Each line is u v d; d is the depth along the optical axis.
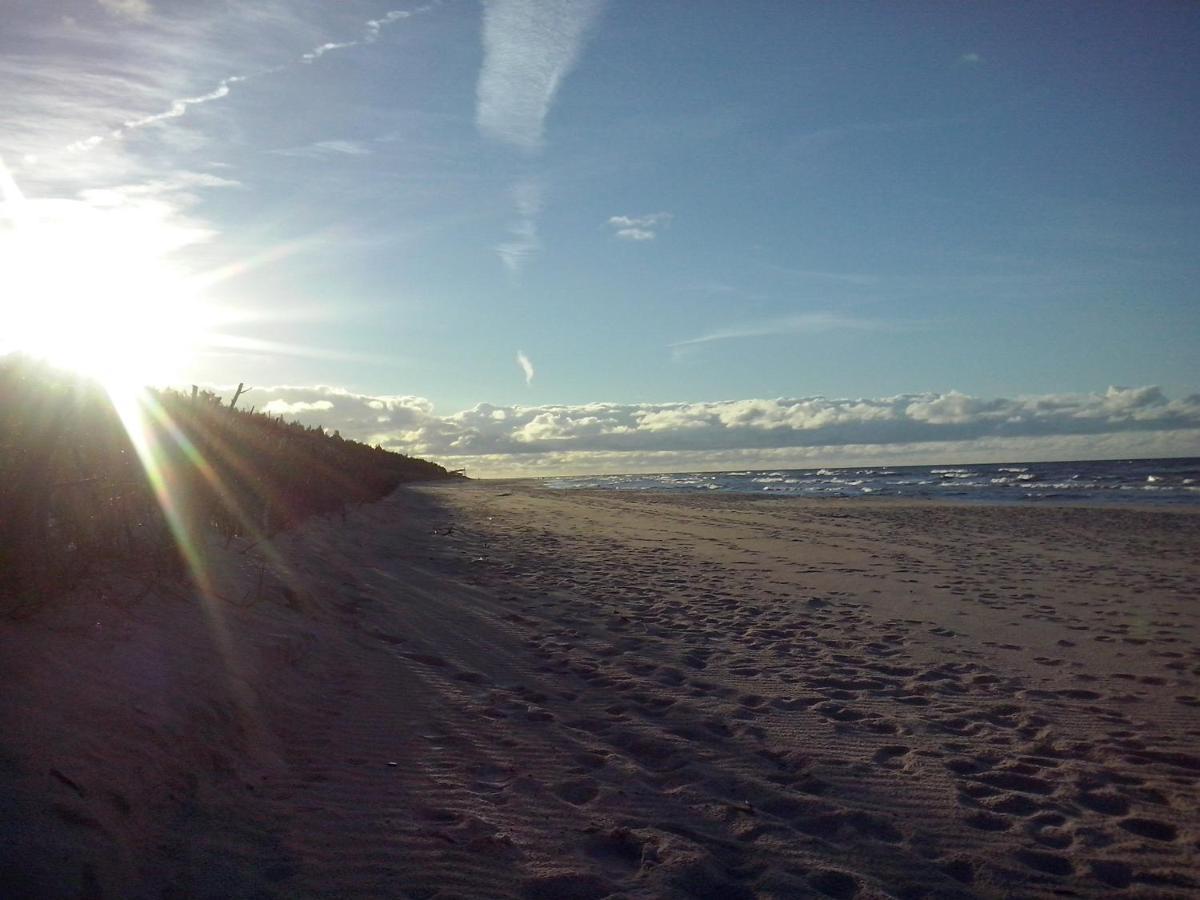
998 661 7.96
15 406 5.15
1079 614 10.34
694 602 10.98
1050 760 5.37
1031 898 3.72
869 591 12.09
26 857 2.89
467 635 8.54
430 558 14.41
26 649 4.16
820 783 4.93
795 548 17.83
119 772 3.64
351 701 5.96
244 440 11.06
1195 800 4.77
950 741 5.71
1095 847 4.20
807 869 3.88
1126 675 7.45
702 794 4.72
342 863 3.62
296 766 4.69
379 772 4.73
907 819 4.47
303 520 12.99
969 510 29.48
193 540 6.84
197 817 3.75
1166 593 11.90
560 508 31.03
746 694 6.75
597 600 11.00
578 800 4.59
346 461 22.45
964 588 12.40
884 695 6.80
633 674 7.32
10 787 3.18
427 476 62.94
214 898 3.21
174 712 4.33
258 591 7.15
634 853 4.00
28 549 4.67
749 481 80.06
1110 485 46.59
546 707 6.29
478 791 4.60
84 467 5.87
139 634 5.01
